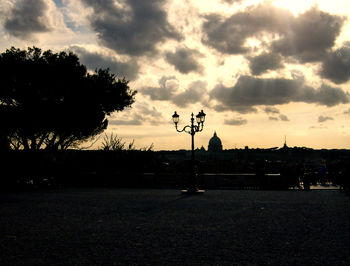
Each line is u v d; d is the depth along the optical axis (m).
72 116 28.59
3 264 6.36
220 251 7.20
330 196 19.70
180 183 27.47
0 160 25.22
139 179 27.91
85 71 30.84
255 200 17.41
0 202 16.56
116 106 31.97
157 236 8.70
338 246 7.66
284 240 8.24
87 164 29.92
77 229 9.64
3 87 27.66
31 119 27.86
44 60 28.91
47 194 21.11
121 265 6.25
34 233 9.10
